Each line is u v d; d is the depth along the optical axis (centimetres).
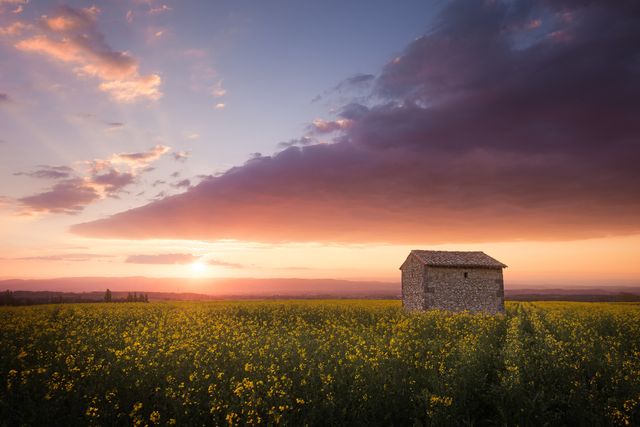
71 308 3428
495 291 3778
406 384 1081
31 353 1377
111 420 915
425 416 960
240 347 1507
